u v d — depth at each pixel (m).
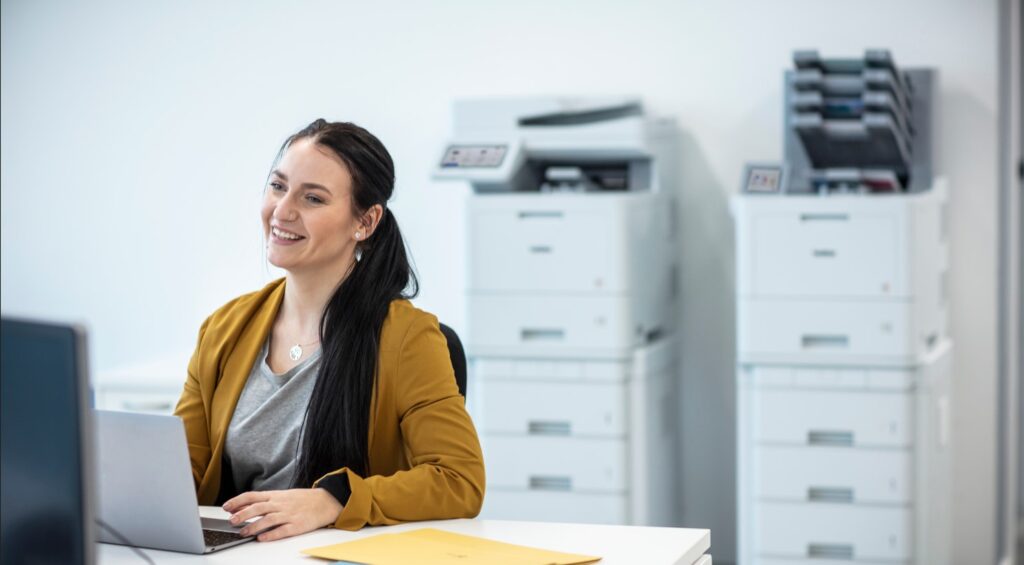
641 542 1.60
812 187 3.38
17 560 1.19
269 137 4.24
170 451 1.52
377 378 1.81
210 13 4.27
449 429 1.80
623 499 3.36
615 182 3.65
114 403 3.58
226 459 1.88
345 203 1.84
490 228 3.36
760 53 3.77
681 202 3.87
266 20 4.21
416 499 1.71
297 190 1.82
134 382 3.56
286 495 1.65
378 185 1.87
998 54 3.60
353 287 1.85
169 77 4.33
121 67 4.38
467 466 1.78
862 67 3.19
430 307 4.12
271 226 1.85
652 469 3.47
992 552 3.71
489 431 3.41
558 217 3.31
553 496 3.40
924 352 3.20
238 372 1.90
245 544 1.59
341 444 1.79
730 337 3.87
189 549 1.55
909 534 3.21
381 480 1.70
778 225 3.21
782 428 3.26
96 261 4.47
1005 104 3.74
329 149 1.84
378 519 1.67
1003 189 3.76
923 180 3.40
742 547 3.34
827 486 3.25
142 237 4.41
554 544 1.59
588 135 3.38
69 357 1.12
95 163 4.44
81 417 1.12
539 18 3.95
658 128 3.55
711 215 3.84
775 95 3.76
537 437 3.38
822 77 3.19
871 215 3.14
